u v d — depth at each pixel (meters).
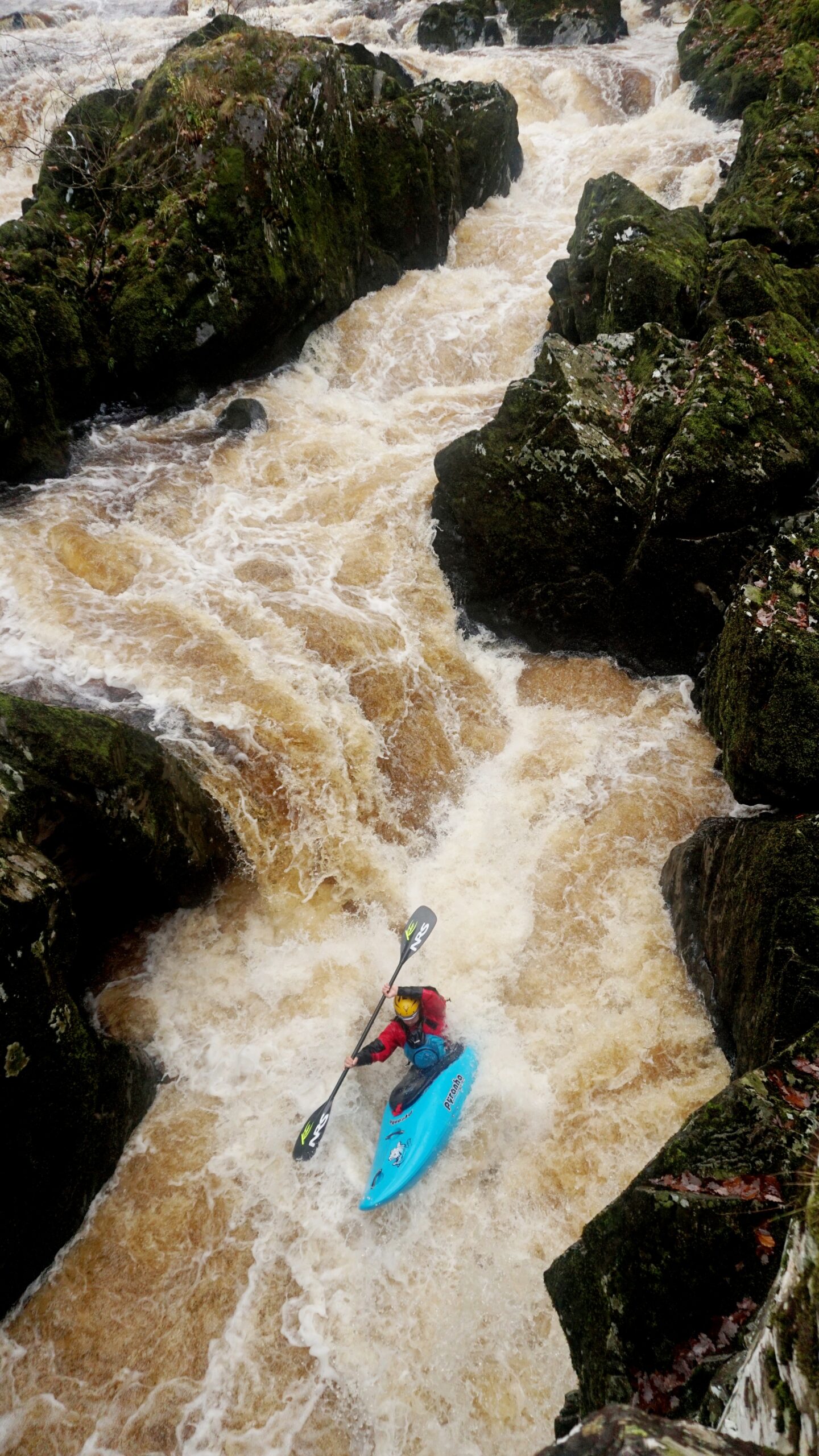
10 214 13.93
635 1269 3.51
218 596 7.99
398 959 6.19
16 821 4.80
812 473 7.55
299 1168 5.16
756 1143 3.54
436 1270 4.73
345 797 6.84
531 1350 4.42
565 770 7.29
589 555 7.91
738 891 5.33
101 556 8.25
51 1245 4.71
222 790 6.50
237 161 10.12
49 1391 4.37
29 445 9.12
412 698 7.67
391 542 8.92
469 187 14.20
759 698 5.82
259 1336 4.51
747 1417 2.47
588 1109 5.28
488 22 20.30
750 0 16.08
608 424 7.95
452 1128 5.22
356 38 21.00
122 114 12.62
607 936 6.21
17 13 22.08
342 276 11.94
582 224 11.55
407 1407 4.29
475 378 11.60
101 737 5.48
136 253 10.10
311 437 10.29
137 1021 5.72
